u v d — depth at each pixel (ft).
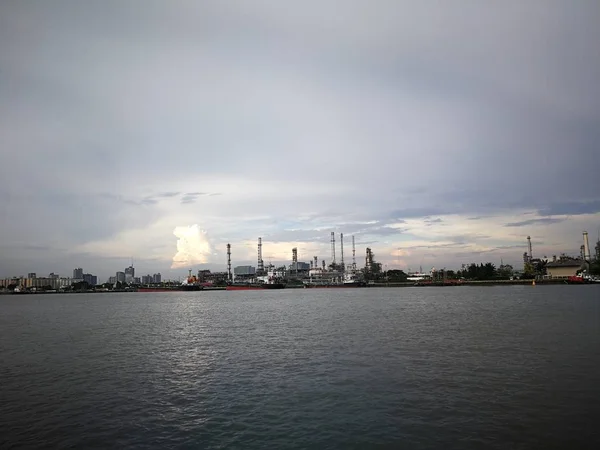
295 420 78.84
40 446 69.72
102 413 85.81
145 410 87.25
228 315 333.62
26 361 142.92
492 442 66.28
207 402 91.71
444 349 144.77
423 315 274.77
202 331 224.53
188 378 114.62
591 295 436.76
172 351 160.04
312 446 67.05
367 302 451.94
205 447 67.92
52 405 91.76
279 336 193.36
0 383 111.86
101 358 147.33
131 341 190.49
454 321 231.30
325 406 86.22
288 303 485.15
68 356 152.25
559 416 76.59
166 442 70.38
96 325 272.10
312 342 170.60
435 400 87.56
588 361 119.55
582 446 64.18
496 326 202.28
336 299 551.18
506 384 98.22
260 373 118.01
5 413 86.58
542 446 64.44
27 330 247.09
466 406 83.30
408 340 166.81
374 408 83.87
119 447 68.80
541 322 212.64
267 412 83.82
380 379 105.91
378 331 198.08
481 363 120.98
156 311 409.49
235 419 80.48
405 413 80.48
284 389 99.96
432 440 67.82
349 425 75.36
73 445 69.92
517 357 127.65
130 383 110.22
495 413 79.00
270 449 66.39
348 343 164.04
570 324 201.26
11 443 71.00
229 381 109.91
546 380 100.63
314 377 110.63
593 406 81.41
